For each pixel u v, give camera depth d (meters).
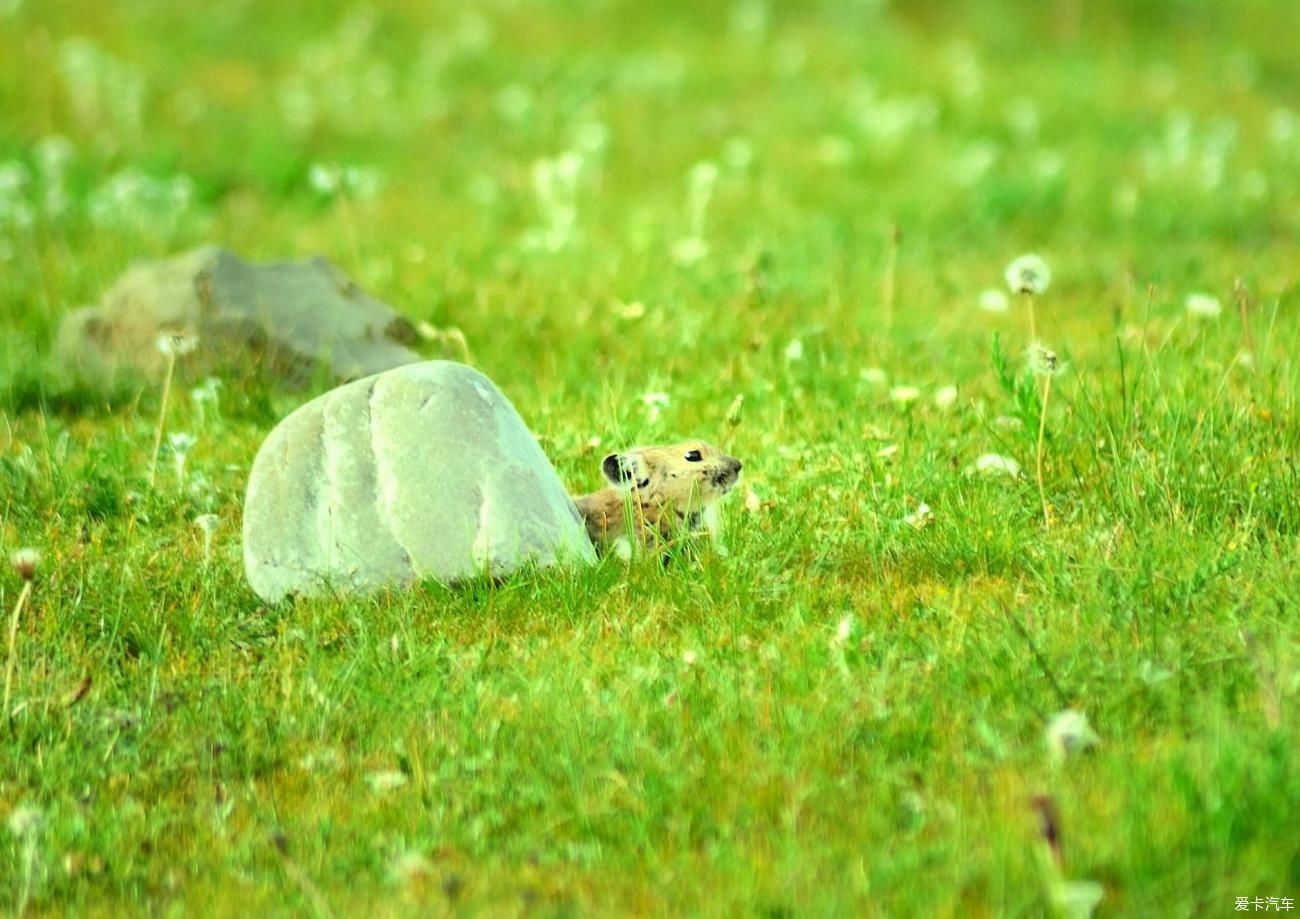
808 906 7.27
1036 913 7.07
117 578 11.30
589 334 16.67
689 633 10.12
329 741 9.45
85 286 18.97
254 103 31.69
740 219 23.12
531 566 10.76
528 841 8.20
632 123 30.22
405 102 31.95
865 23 39.22
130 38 35.22
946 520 11.41
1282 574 10.18
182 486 12.88
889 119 27.94
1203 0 40.78
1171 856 7.33
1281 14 40.59
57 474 13.18
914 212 23.58
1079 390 13.47
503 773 8.80
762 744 8.84
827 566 11.10
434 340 16.84
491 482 10.89
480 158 28.22
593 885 7.77
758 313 17.27
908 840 7.79
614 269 19.12
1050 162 25.05
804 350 16.08
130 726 9.57
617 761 8.74
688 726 9.04
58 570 11.39
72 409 15.70
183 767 9.21
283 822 8.62
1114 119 30.36
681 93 32.59
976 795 8.11
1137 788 7.74
